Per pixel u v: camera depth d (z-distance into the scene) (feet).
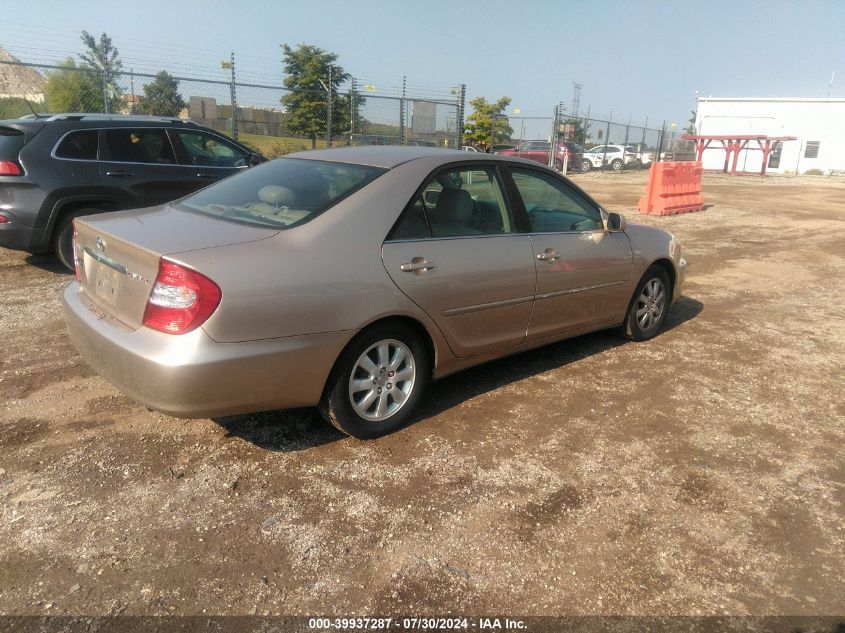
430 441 12.24
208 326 9.56
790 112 139.74
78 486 10.30
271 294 9.99
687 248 36.09
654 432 13.10
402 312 11.56
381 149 13.75
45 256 25.64
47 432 11.89
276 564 8.77
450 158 13.21
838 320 22.04
